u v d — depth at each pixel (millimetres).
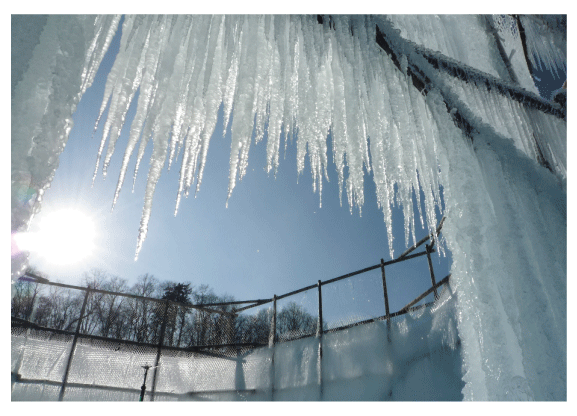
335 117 2887
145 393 7020
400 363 4801
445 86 2707
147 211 2260
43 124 1421
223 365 7719
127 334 8289
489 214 2416
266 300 8289
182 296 30922
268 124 2943
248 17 2660
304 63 2861
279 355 6906
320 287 6844
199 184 2502
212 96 2625
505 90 3205
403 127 2619
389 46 2734
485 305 2221
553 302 2258
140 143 2344
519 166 2633
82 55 1654
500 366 2062
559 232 2488
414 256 5426
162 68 2357
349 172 2830
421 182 2957
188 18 2486
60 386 6391
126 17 2330
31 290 7145
